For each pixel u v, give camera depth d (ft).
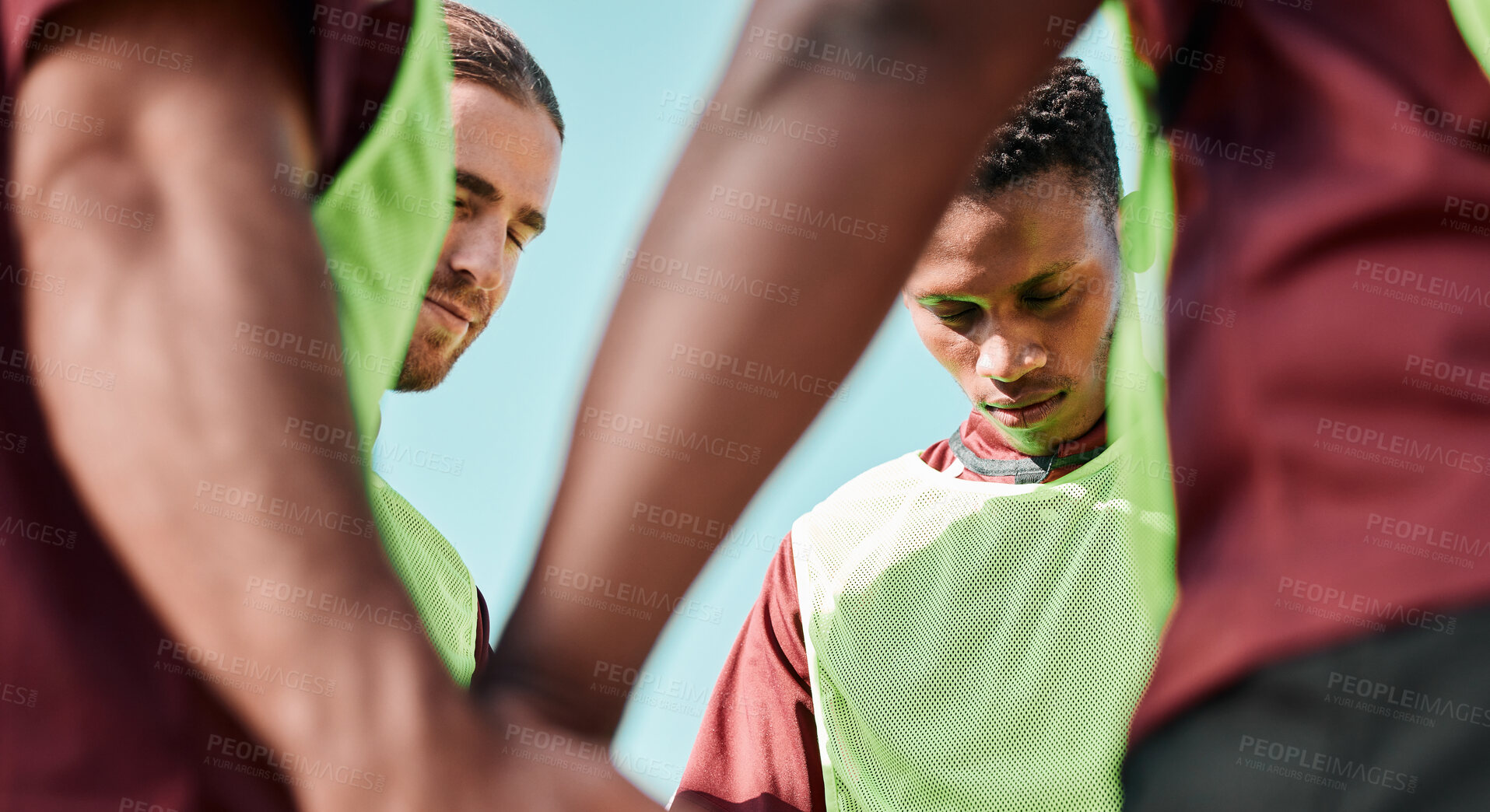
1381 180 1.95
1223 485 2.01
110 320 1.46
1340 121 2.02
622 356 1.61
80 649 1.61
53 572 1.60
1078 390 6.61
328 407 1.47
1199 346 2.07
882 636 6.70
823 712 6.63
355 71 1.79
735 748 6.78
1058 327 6.41
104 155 1.53
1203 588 1.97
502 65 6.53
